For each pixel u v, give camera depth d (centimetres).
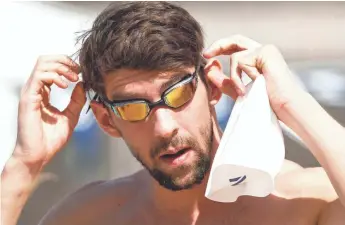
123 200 665
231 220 585
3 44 1456
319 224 556
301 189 579
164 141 528
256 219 576
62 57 601
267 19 1521
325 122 516
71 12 1506
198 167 540
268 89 534
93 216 667
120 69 529
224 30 1476
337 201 551
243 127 525
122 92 534
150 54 515
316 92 1343
